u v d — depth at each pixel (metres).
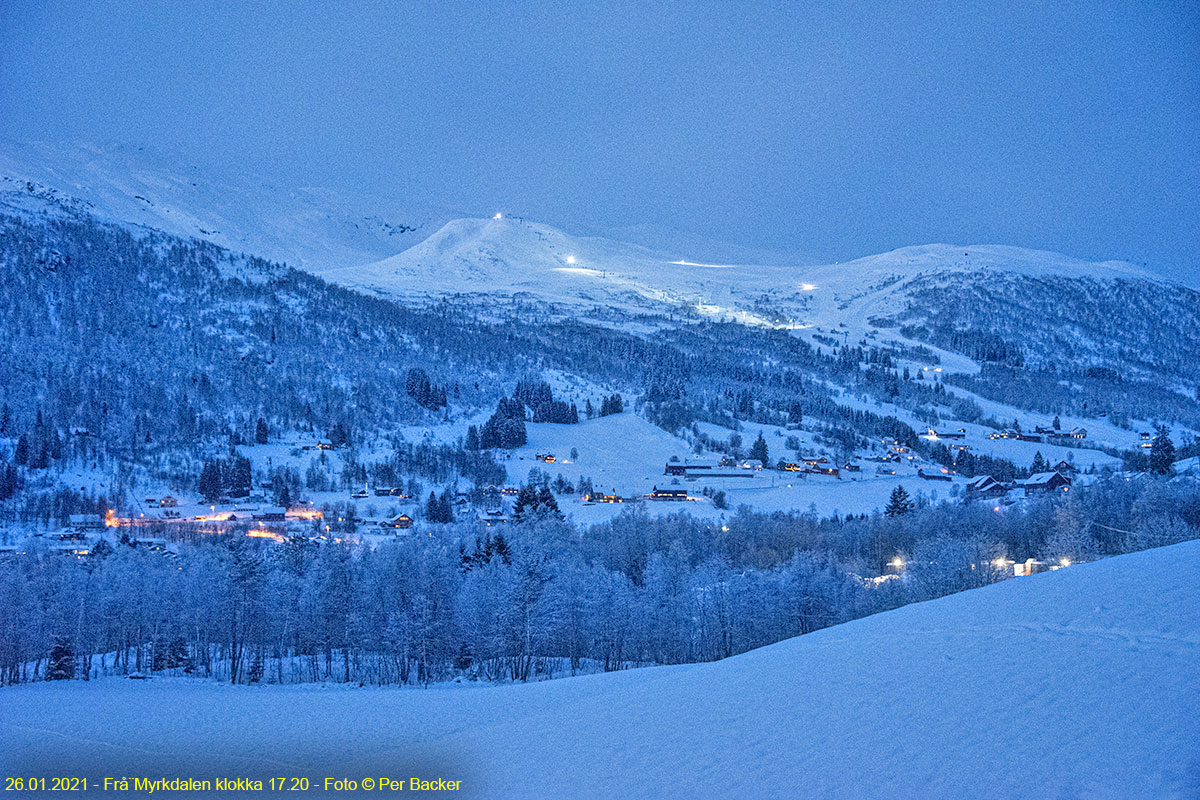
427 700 54.91
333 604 93.00
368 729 44.97
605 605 89.25
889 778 21.30
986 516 140.00
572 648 90.94
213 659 102.50
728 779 23.58
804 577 95.56
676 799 22.80
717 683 35.84
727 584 93.50
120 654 103.25
